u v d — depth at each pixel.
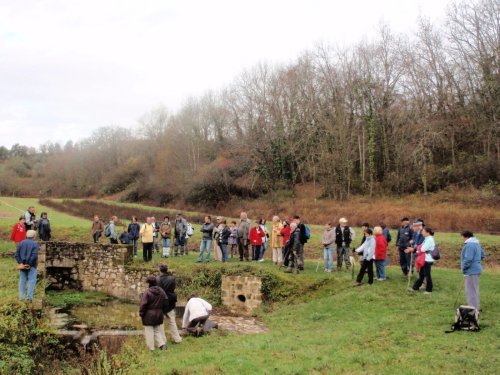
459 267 23.30
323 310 15.15
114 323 16.78
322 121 48.84
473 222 30.72
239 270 18.88
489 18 43.34
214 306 18.70
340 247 19.45
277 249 20.73
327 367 9.27
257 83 57.88
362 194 45.34
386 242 17.08
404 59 47.59
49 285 22.98
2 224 33.81
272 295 17.77
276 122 54.12
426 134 41.94
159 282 12.56
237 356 10.46
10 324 13.60
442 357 9.33
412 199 39.94
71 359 12.49
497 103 40.84
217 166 57.69
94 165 97.50
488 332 10.71
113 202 64.38
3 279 19.08
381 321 12.60
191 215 44.22
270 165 53.16
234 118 64.56
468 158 42.00
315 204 44.09
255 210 47.41
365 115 48.94
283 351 10.72
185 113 74.50
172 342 12.58
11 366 12.07
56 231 32.44
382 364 9.26
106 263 22.89
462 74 45.22
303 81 54.31
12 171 106.25
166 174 68.88
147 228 23.09
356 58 51.31
